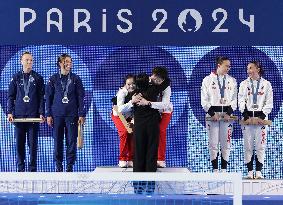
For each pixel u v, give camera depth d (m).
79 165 38.56
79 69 38.75
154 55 38.78
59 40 37.34
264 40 37.56
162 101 33.03
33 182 31.92
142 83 32.72
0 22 37.34
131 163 35.75
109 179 19.47
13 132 38.56
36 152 36.19
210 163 38.59
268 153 38.56
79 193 30.39
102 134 38.69
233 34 37.50
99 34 37.34
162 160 35.06
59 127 35.84
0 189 32.19
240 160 38.47
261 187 34.75
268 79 38.75
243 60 38.62
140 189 27.72
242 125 36.31
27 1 37.34
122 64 38.69
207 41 37.53
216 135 36.19
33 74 36.00
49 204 28.25
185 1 37.41
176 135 38.62
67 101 35.62
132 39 37.41
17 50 38.62
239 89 36.25
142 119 31.92
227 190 30.77
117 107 34.53
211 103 35.81
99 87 38.69
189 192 29.80
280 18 37.56
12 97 35.94
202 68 38.66
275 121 38.69
